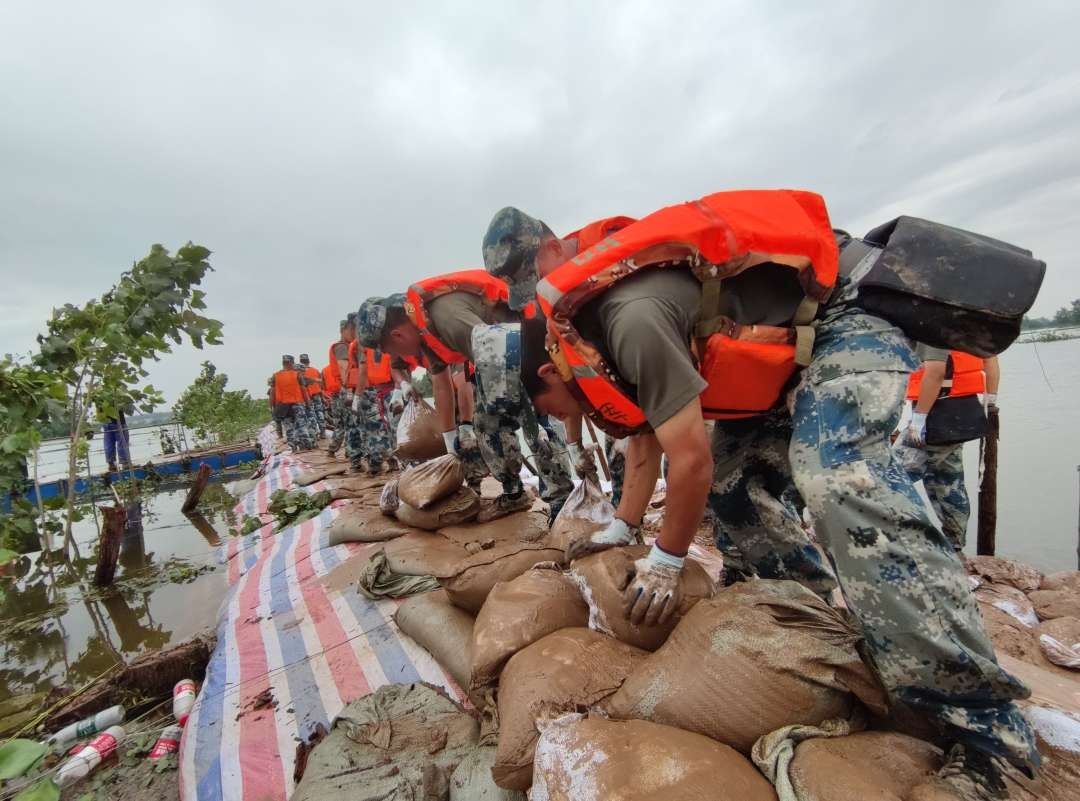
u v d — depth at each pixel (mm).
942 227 1533
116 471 11266
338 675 2492
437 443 5051
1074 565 3938
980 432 3248
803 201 1634
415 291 3625
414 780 1656
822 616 1424
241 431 22266
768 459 2059
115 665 3988
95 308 5680
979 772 1245
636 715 1397
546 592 1921
